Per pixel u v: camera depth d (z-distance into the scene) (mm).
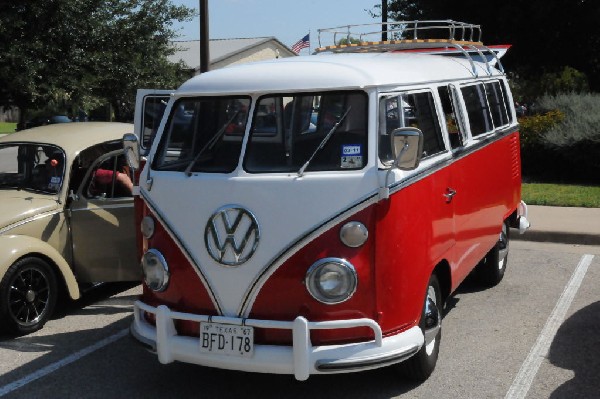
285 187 4746
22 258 6664
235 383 5668
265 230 4738
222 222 4836
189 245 4941
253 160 4949
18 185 7324
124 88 13312
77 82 12328
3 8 11766
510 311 7379
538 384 5539
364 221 4703
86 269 7285
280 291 4730
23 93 11906
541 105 18766
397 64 5664
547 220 11258
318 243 4688
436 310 5590
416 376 5496
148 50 13680
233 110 5121
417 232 5082
